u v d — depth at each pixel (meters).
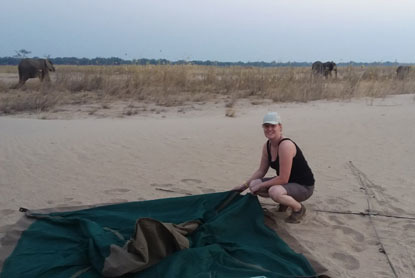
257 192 4.87
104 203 5.24
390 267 3.82
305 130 9.74
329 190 5.82
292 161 4.64
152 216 4.67
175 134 9.33
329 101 16.11
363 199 5.49
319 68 26.61
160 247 3.66
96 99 16.22
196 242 4.01
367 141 8.62
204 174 6.52
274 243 4.05
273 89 17.98
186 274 3.46
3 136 8.89
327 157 7.46
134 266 3.41
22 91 18.95
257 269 3.56
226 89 19.16
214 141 8.64
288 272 3.54
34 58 20.66
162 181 6.18
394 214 5.02
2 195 5.49
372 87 18.86
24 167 6.69
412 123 10.34
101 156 7.41
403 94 19.38
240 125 10.55
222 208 4.79
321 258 3.96
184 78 19.91
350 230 4.59
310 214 5.03
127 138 8.85
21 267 3.61
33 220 4.62
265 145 4.86
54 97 15.61
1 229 4.46
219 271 3.55
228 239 4.21
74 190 5.73
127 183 6.06
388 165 6.96
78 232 4.29
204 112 13.78
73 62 90.88
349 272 3.73
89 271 3.55
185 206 4.83
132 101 15.92
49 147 7.98
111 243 3.73
